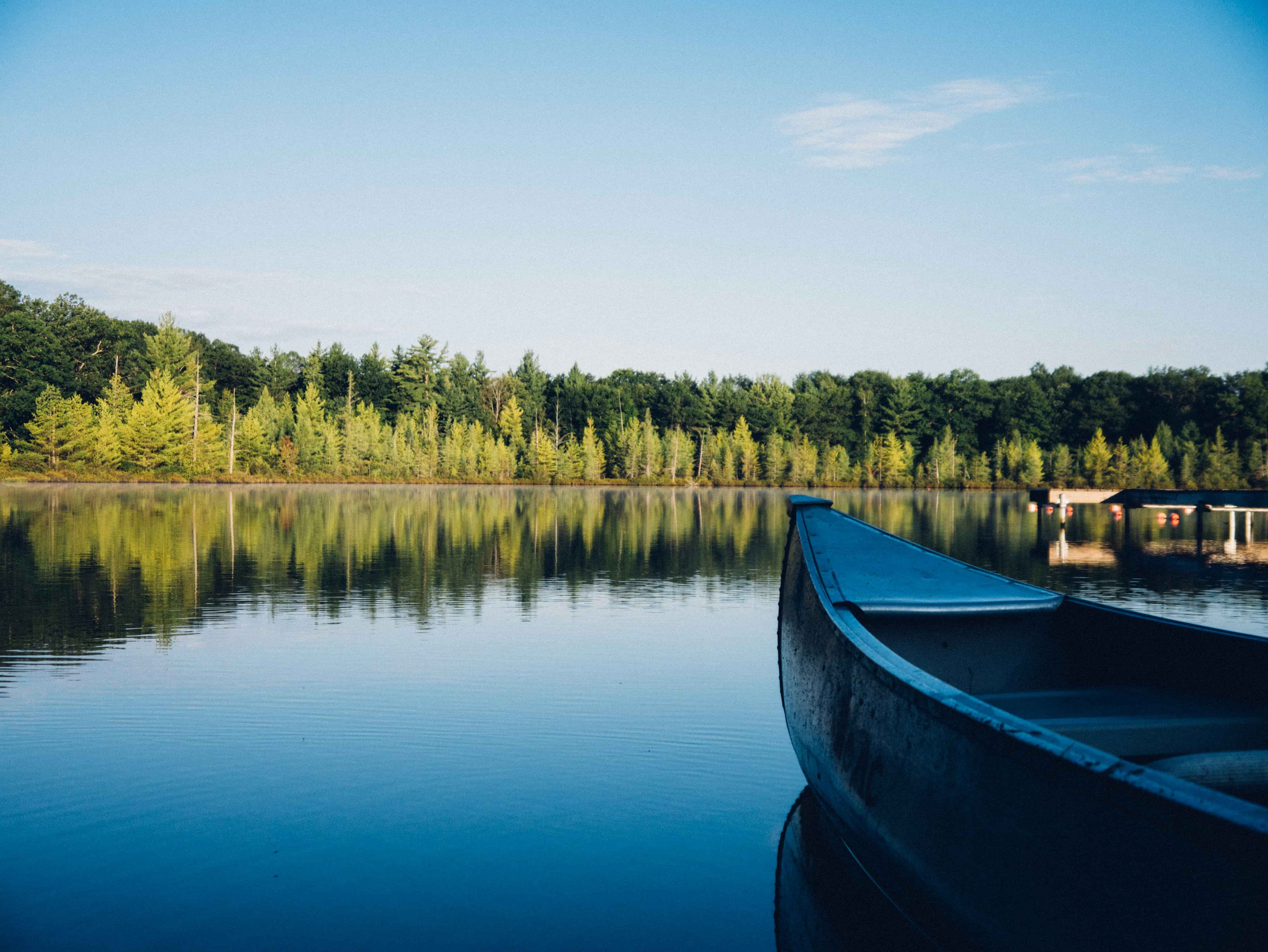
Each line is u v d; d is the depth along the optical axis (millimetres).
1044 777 2777
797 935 3803
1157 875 2350
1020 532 26391
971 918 3225
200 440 56750
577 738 6418
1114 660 5113
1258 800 3400
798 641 5359
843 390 82312
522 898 4125
